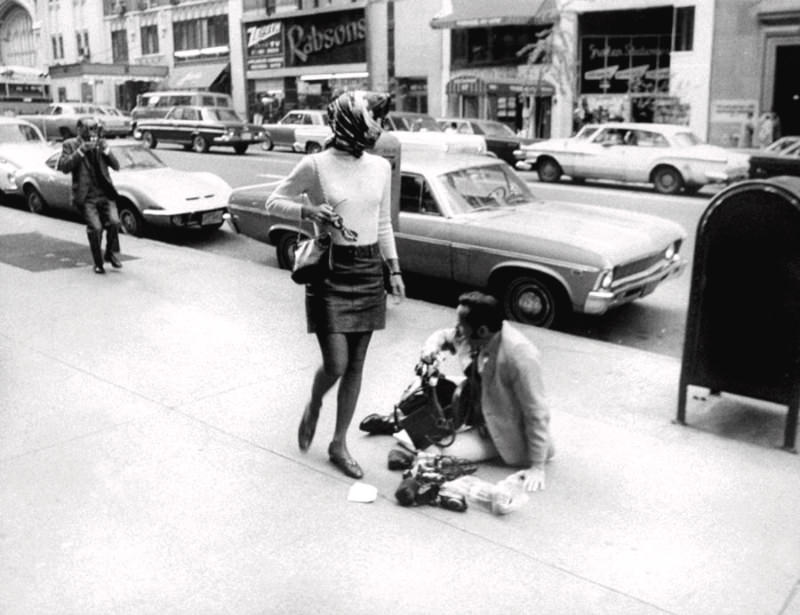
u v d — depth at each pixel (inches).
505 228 292.2
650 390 214.4
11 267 339.3
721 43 932.0
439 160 332.8
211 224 440.5
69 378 211.3
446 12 1147.9
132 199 429.7
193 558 131.0
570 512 147.3
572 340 261.3
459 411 164.2
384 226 158.9
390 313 285.1
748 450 176.2
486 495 147.9
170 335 249.9
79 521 141.2
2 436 174.9
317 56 1375.5
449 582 125.7
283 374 216.8
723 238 176.2
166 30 1685.5
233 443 173.9
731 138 944.9
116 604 119.2
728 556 134.0
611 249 273.1
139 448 170.6
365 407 194.9
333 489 154.5
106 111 1264.8
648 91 1003.9
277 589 123.4
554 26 1027.9
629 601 121.7
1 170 518.9
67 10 1974.7
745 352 178.9
